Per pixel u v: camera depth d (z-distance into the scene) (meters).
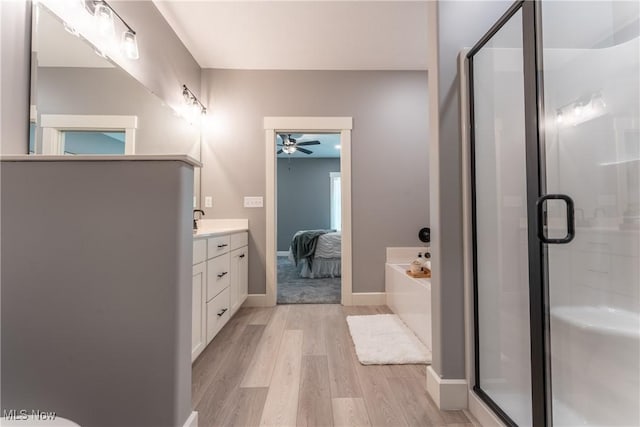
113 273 1.04
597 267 1.12
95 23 1.62
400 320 2.61
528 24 1.13
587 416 1.07
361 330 2.37
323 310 2.98
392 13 2.35
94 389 1.03
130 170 1.05
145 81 2.15
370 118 3.21
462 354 1.45
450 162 1.47
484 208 1.39
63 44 1.40
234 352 2.03
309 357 1.96
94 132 1.60
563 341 1.09
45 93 1.29
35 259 1.02
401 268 2.86
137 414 1.04
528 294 1.17
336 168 7.52
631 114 1.16
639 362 1.05
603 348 1.08
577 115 1.15
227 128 3.16
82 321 1.03
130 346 1.04
